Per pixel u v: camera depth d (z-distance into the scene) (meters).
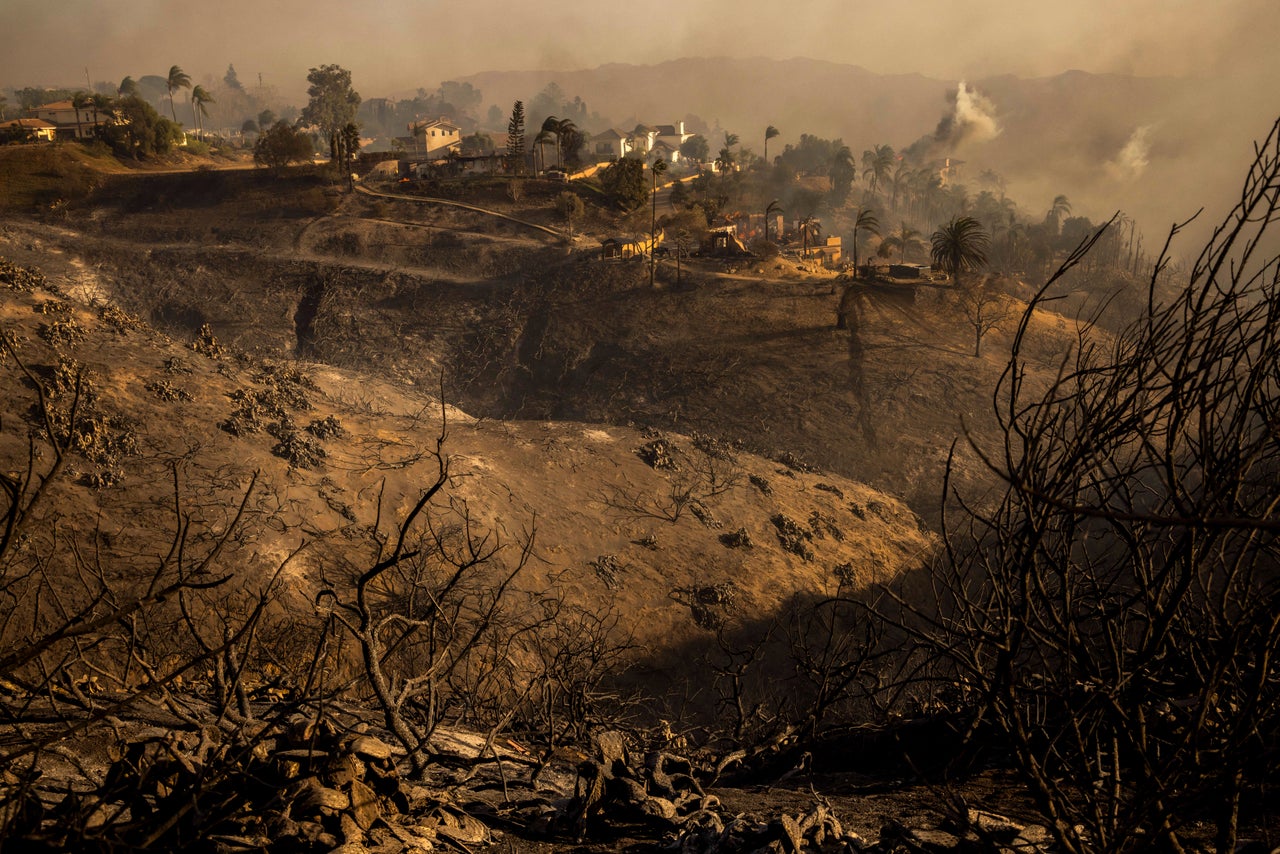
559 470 50.84
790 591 45.84
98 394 39.22
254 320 107.00
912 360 88.06
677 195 156.50
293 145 139.50
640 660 38.31
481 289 110.62
